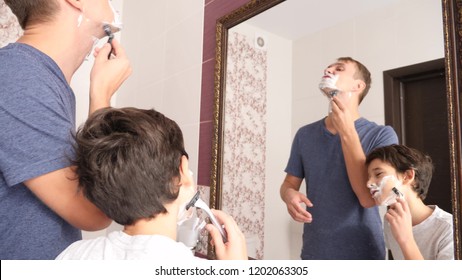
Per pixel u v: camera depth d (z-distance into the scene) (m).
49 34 0.64
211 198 1.03
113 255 0.46
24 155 0.50
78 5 0.66
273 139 0.88
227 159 1.01
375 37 0.69
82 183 0.51
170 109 1.30
